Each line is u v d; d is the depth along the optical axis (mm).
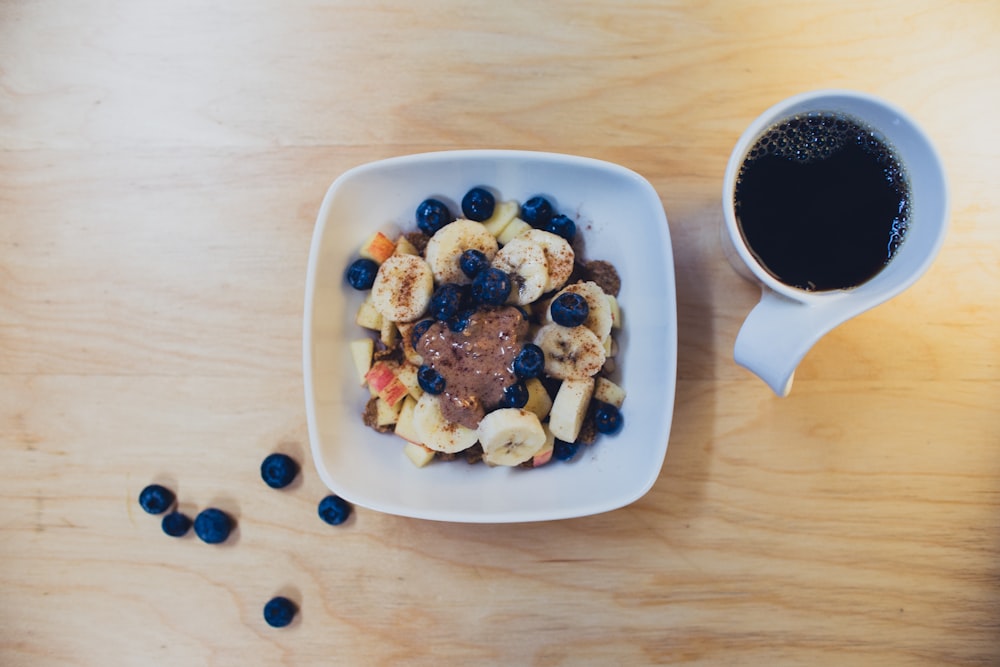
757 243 413
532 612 464
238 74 463
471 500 430
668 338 415
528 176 434
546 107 459
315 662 465
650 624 464
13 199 468
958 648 461
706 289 457
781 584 463
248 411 465
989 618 460
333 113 461
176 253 465
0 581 470
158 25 464
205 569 468
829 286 409
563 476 437
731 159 390
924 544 461
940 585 461
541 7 460
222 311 464
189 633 469
